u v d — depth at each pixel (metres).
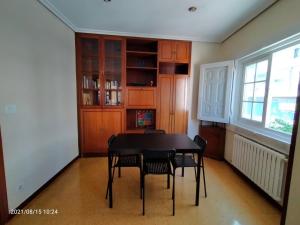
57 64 2.42
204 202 1.93
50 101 2.26
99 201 1.92
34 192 1.96
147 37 3.16
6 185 1.57
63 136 2.62
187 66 3.42
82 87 3.13
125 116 3.27
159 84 3.30
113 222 1.61
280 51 2.00
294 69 1.81
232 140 2.92
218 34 3.06
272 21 2.01
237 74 2.88
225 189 2.21
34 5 1.92
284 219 1.44
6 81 1.56
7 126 1.58
